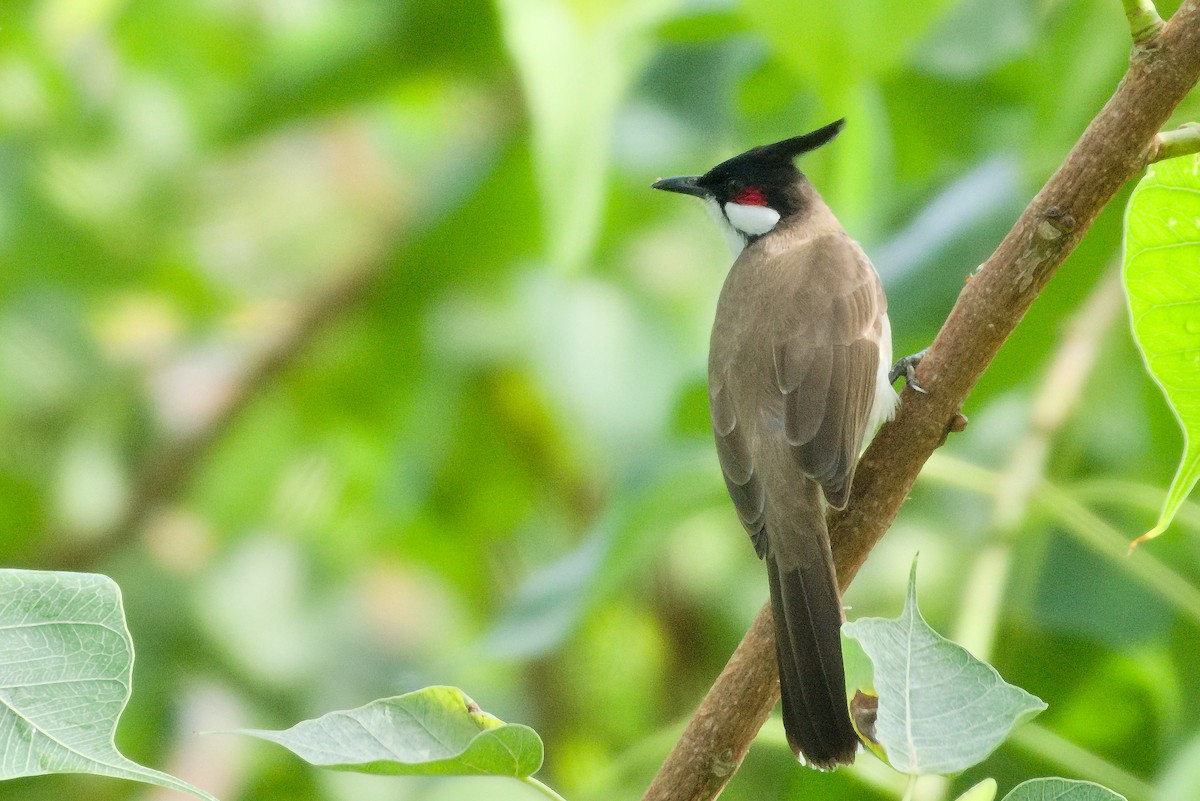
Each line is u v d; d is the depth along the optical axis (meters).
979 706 3.88
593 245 10.16
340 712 4.05
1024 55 8.31
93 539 10.91
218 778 10.24
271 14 10.92
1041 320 7.97
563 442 11.15
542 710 10.44
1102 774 6.09
